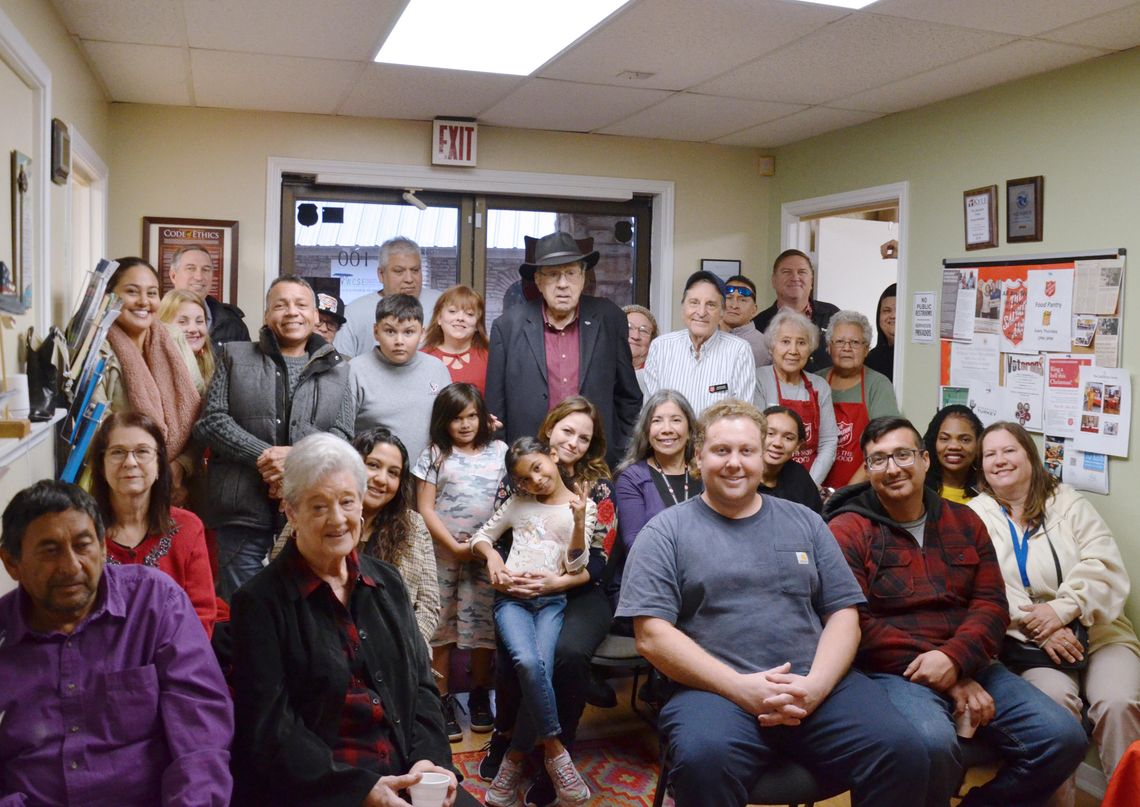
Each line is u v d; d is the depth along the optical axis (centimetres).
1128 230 331
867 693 227
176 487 304
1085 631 291
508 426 362
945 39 327
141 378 295
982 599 259
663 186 520
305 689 183
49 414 246
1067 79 354
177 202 453
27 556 161
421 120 479
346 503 187
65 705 166
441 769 186
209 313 417
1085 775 318
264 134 462
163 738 171
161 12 313
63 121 319
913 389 433
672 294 525
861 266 573
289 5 306
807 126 475
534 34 336
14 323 245
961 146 405
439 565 327
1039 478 307
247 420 294
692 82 395
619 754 320
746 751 216
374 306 453
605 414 363
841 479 436
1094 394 342
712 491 245
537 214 517
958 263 405
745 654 234
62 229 319
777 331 415
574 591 307
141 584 178
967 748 240
